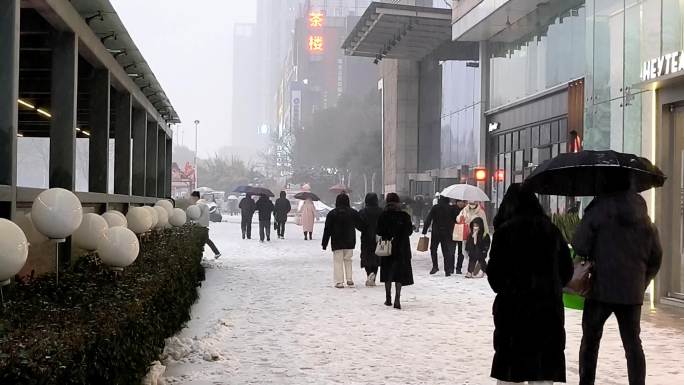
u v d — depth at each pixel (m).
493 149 33.97
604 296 5.50
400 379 6.24
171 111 17.89
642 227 5.53
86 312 4.34
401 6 35.41
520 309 4.79
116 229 5.89
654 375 6.37
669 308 10.34
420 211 36.22
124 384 4.35
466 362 6.93
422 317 9.67
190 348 7.17
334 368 6.64
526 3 26.75
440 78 43.56
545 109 27.73
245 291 12.35
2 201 5.79
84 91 13.38
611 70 15.28
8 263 3.91
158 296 5.94
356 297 11.66
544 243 4.86
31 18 8.15
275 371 6.50
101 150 10.40
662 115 10.91
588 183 6.80
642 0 13.48
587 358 5.71
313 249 22.64
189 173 43.41
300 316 9.70
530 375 4.72
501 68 32.38
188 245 10.16
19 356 2.98
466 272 16.08
